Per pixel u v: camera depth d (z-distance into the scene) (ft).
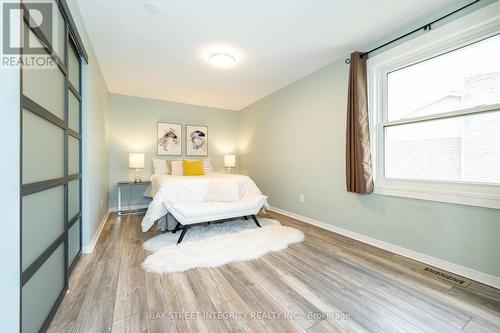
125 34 7.07
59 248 4.53
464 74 5.82
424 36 6.28
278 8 5.94
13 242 2.79
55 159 4.42
